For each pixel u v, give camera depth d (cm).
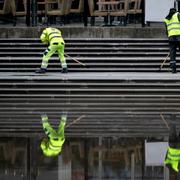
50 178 1190
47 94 2384
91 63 2836
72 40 2997
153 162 1328
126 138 1591
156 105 2156
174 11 2678
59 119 1886
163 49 2925
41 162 1326
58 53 2700
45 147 1482
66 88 2417
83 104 2191
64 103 2220
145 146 1494
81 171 1248
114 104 2183
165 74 2638
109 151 1436
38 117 1927
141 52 2928
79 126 1764
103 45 2969
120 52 2939
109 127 1745
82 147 1480
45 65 2686
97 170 1259
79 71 2806
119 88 2417
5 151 1438
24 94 2391
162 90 2381
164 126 1759
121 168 1275
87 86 2423
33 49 2975
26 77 2481
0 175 1219
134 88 2417
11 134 1650
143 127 1745
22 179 1184
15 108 2119
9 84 2433
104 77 2475
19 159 1354
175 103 2198
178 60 2797
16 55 2938
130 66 2814
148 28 3066
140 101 2247
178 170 1265
